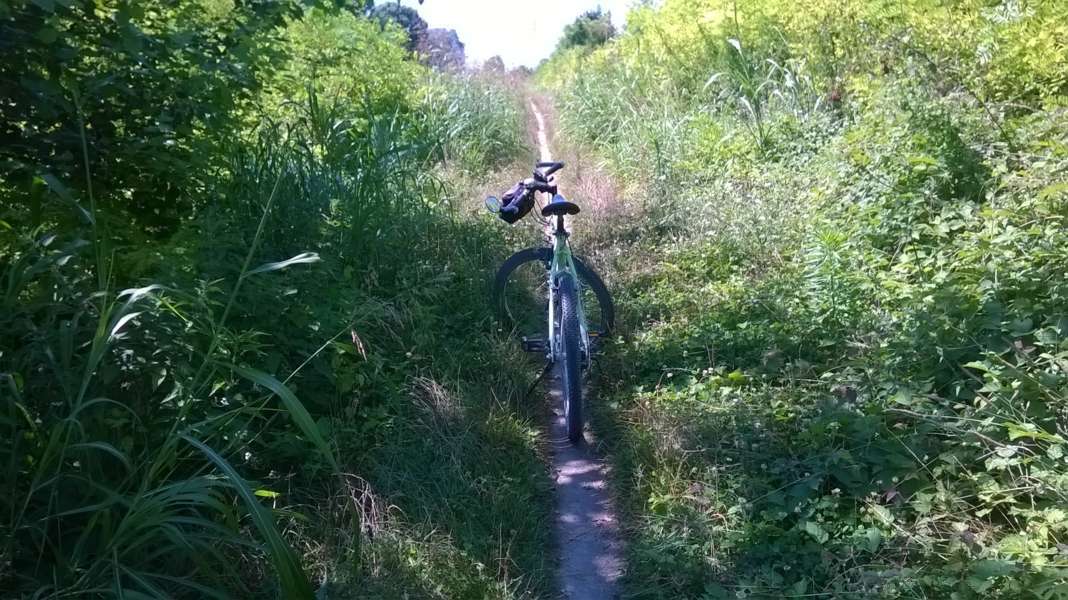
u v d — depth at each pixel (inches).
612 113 472.7
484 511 155.9
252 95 191.9
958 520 139.8
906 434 156.5
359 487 154.9
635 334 225.3
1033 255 186.7
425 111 421.4
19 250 138.3
